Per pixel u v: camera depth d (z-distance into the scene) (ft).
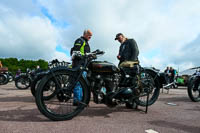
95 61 8.56
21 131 5.82
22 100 12.55
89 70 8.39
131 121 7.36
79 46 11.55
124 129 6.28
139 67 9.78
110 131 6.03
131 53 12.40
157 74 10.66
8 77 30.71
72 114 7.50
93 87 8.22
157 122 7.27
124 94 8.67
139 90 9.41
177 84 33.68
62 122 7.02
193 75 14.16
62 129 6.12
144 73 10.34
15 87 24.99
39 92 7.02
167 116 8.30
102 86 8.38
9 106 10.16
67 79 8.05
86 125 6.66
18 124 6.61
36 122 6.93
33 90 12.64
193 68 15.28
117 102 8.53
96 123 6.97
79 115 8.33
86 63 8.27
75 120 7.38
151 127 6.58
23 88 22.82
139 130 6.21
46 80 7.26
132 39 12.84
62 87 7.62
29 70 23.97
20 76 23.06
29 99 13.07
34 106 10.16
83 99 7.95
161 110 9.72
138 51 12.48
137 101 10.08
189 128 6.54
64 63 9.04
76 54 8.59
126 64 9.62
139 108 10.35
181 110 9.74
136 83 9.44
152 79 10.52
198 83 13.57
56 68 7.48
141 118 7.89
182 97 15.93
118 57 13.87
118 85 9.11
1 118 7.46
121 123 7.03
